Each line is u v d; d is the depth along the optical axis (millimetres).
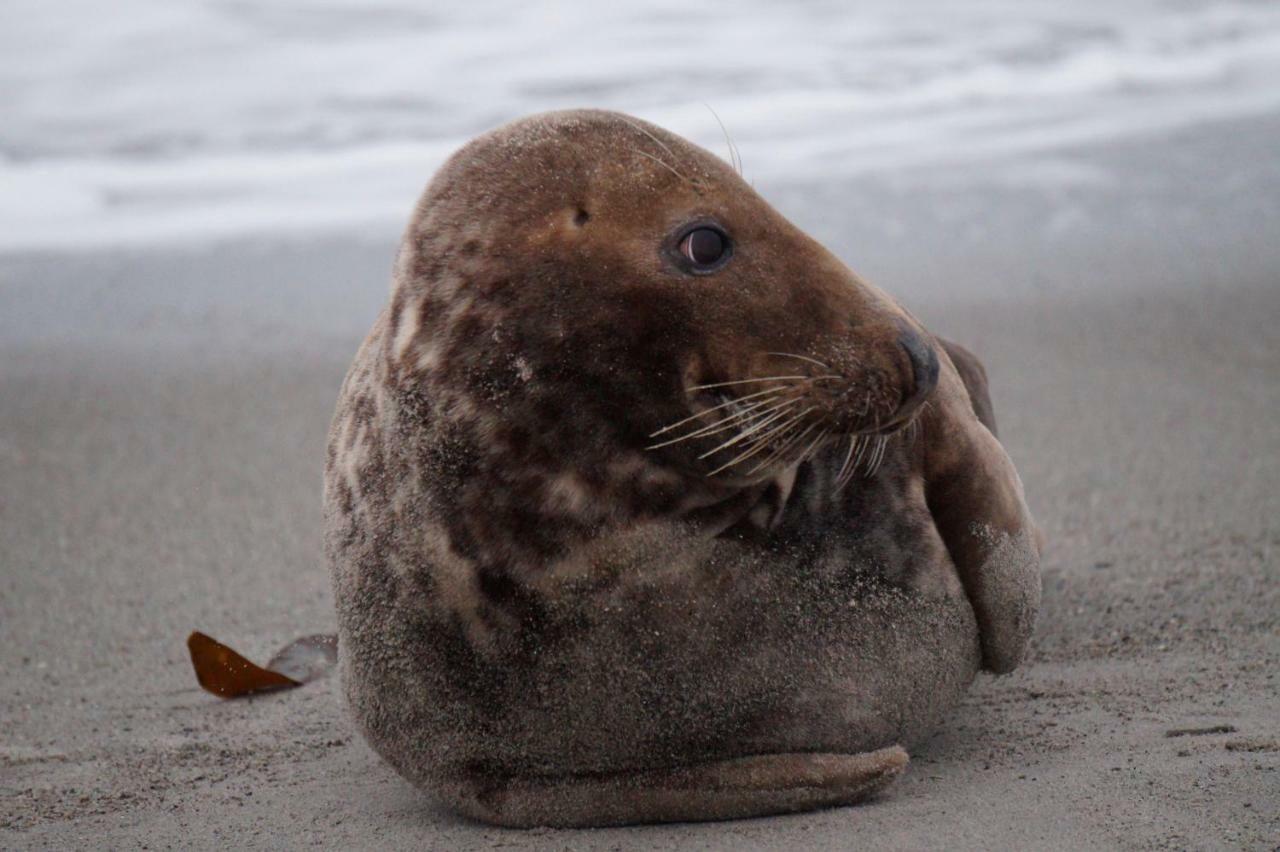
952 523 18391
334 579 17938
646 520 15789
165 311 56656
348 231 64500
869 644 17281
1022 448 37719
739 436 15078
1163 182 64812
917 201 63844
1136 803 16359
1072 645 24391
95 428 44656
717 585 16344
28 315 56500
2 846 18281
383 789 19547
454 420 15766
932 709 18375
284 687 25250
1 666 27641
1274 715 19516
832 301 15406
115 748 22578
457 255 15867
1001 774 18016
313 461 41219
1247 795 16312
